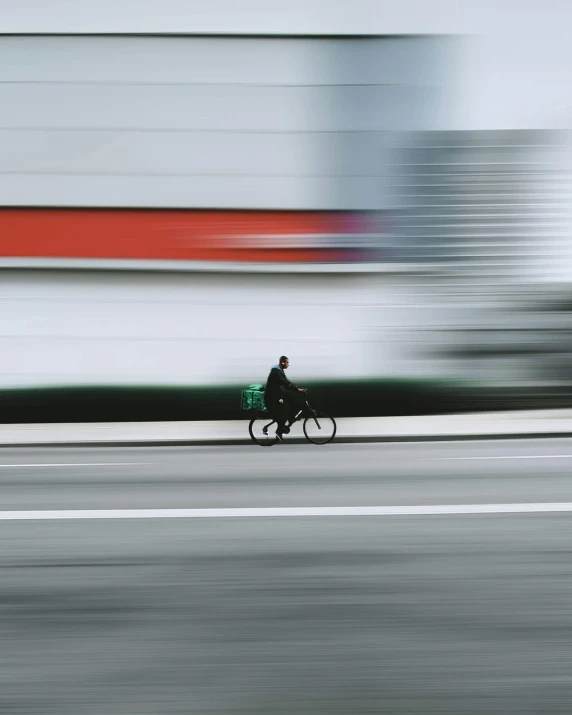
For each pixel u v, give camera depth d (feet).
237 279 62.49
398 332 61.21
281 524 20.42
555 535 19.03
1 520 21.03
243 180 61.26
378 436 43.86
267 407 41.39
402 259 60.70
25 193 61.62
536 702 10.43
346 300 61.77
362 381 59.52
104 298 62.90
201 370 62.80
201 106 61.05
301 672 11.35
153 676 11.24
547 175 59.47
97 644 12.39
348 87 60.39
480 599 14.39
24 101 61.11
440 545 18.15
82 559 17.15
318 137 60.75
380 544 18.28
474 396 59.82
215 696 10.62
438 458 34.81
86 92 61.11
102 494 25.44
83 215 62.03
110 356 62.90
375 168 60.44
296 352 62.23
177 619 13.46
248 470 31.27
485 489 26.05
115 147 61.41
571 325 60.03
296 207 61.21
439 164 60.03
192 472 30.73
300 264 61.36
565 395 60.29
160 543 18.48
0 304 62.69
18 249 61.87
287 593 14.80
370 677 11.18
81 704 10.40
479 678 11.13
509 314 60.13
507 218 59.77
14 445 43.45
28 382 62.75
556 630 12.87
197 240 61.82
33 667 11.55
